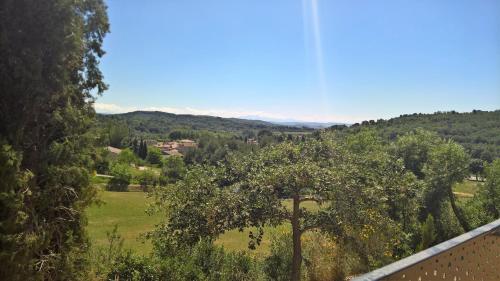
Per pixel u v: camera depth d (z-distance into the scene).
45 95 8.61
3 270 7.30
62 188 9.18
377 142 25.56
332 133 11.52
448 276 3.62
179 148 118.06
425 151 25.86
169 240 9.82
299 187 9.27
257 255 13.40
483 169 26.27
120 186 65.88
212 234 9.19
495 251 4.78
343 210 9.48
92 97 10.66
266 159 10.76
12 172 7.41
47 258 8.62
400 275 2.86
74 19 9.10
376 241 12.16
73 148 9.59
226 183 10.45
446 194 24.20
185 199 9.87
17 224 7.48
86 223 10.17
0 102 8.24
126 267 9.23
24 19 8.25
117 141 105.12
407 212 16.94
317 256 12.95
